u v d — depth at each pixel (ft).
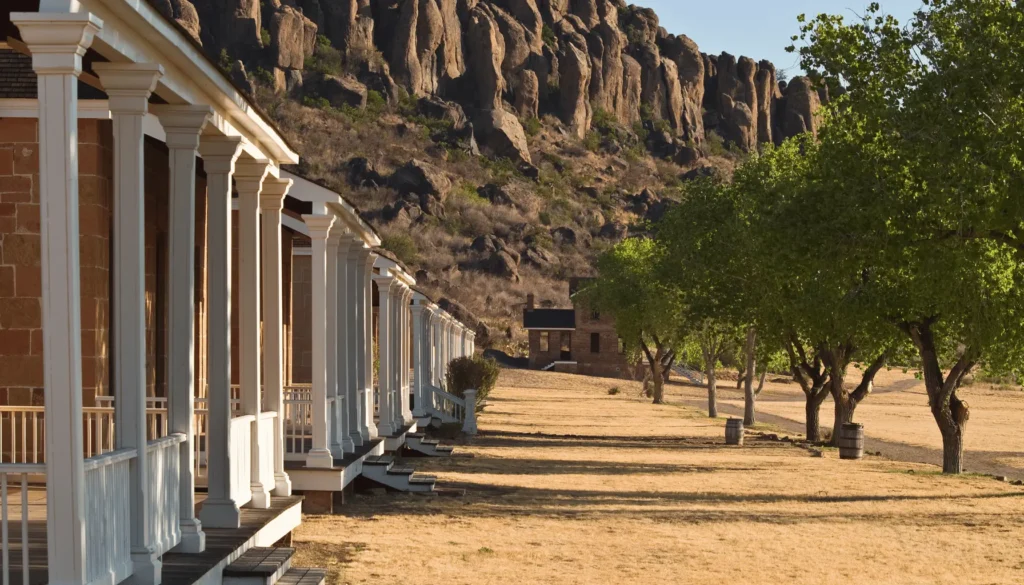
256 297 38.37
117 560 25.45
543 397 249.75
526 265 518.37
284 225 76.74
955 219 67.51
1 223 48.24
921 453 136.56
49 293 21.74
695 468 94.43
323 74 608.19
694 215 137.28
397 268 81.15
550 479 80.43
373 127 592.19
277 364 42.45
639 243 241.35
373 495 62.85
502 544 49.06
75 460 21.94
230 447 34.50
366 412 68.23
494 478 78.54
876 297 93.20
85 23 21.65
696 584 41.68
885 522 61.82
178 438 29.76
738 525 58.80
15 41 29.60
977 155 64.18
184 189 30.30
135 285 26.04
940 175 65.05
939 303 83.15
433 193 543.39
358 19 636.48
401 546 46.91
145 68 25.90
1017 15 64.34
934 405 96.78
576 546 49.52
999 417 229.04
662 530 55.88
